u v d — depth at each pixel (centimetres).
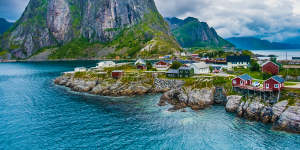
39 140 5141
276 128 5522
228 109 6912
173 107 7400
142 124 5988
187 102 7800
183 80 9381
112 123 6091
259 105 6269
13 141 5112
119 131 5566
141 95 9400
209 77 8988
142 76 10731
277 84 6372
